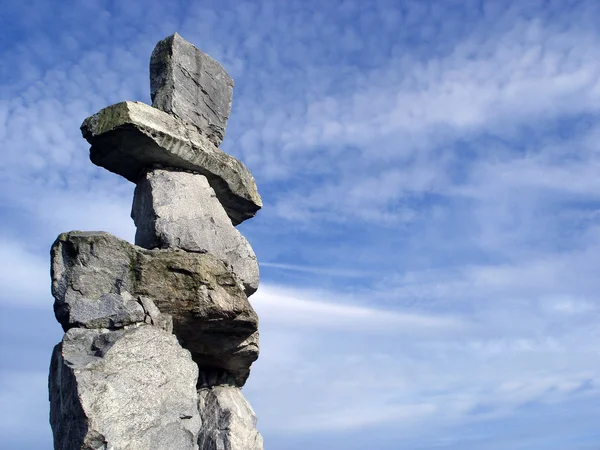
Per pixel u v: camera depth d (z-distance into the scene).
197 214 12.32
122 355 10.33
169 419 10.48
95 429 9.73
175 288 11.30
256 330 12.05
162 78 12.87
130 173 12.68
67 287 10.85
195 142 12.61
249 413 12.49
